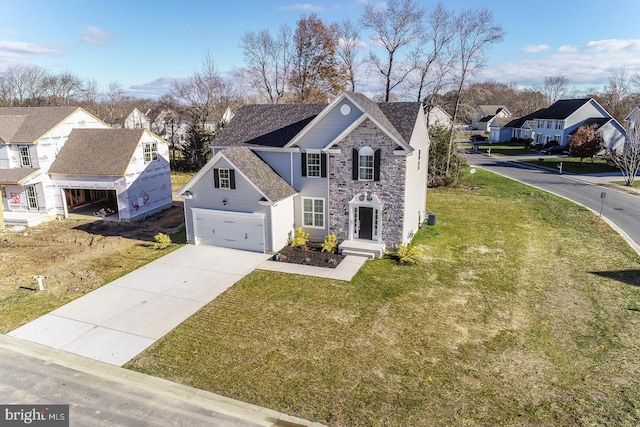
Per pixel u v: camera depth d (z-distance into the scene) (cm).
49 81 9038
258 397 1069
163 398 1073
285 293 1675
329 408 1026
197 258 2081
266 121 2517
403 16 4838
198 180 2197
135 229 2630
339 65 5747
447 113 5609
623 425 953
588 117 6175
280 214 2144
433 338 1338
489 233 2478
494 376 1144
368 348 1284
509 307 1549
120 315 1504
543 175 4450
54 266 1984
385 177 2048
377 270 1902
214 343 1320
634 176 4103
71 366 1211
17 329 1408
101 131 2994
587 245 2231
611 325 1404
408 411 1011
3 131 2797
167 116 6956
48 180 2830
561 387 1093
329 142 2133
